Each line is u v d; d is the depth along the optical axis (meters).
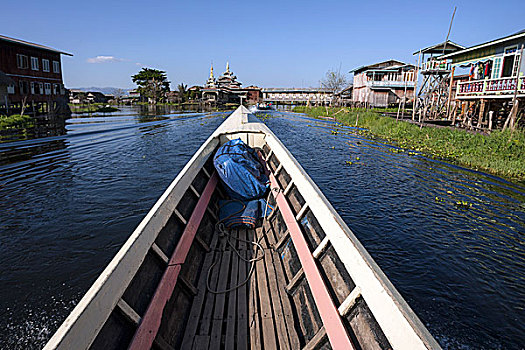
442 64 26.62
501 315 5.39
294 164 5.92
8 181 11.83
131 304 2.75
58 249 7.23
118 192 10.81
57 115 38.59
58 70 40.81
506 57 18.30
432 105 27.20
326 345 2.81
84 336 2.07
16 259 6.80
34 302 5.59
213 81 111.31
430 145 18.64
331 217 3.61
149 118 39.16
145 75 91.44
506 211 9.30
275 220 5.75
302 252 3.82
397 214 9.12
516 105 15.88
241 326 3.51
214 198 6.41
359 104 53.47
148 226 3.42
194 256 4.52
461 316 5.39
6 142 19.08
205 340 3.26
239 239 5.34
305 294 3.61
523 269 6.59
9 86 31.45
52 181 11.93
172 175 12.90
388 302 2.25
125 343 2.47
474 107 22.05
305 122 37.09
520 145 14.15
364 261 2.72
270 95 99.25
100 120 34.28
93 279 6.23
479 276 6.38
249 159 6.86
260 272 4.47
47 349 1.82
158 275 3.31
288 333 3.38
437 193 10.80
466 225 8.45
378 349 2.24
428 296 5.83
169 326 3.16
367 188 11.36
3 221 8.52
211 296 3.96
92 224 8.42
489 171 13.39
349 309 2.69
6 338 4.84
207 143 7.39
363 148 19.05
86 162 14.91
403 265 6.72
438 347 1.84
